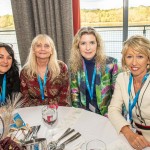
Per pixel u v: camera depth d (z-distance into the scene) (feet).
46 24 10.67
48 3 10.19
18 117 4.55
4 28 13.15
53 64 7.11
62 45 10.68
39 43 6.89
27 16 10.62
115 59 6.79
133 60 4.87
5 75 6.84
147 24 13.96
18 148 2.99
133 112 5.15
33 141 3.58
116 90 5.56
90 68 6.77
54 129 4.45
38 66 7.21
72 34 10.31
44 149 3.57
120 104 5.39
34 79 7.09
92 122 4.70
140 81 5.14
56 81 7.18
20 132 4.34
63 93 7.41
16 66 7.03
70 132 4.30
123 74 5.48
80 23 10.54
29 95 7.32
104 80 6.67
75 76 6.86
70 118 4.89
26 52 11.30
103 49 6.72
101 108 6.72
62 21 10.22
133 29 14.28
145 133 5.11
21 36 11.15
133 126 5.36
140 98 4.95
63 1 9.84
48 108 4.80
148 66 5.04
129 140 4.08
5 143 2.94
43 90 7.19
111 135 4.20
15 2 10.59
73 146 3.87
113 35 14.51
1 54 6.50
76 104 6.96
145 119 5.04
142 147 3.90
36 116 5.07
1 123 3.16
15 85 6.97
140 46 4.72
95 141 3.56
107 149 3.71
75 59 6.83
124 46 5.02
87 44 6.47
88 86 6.75
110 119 4.88
